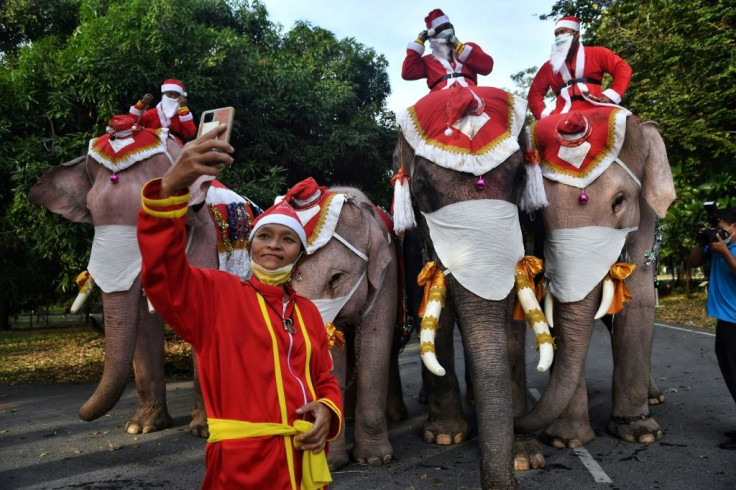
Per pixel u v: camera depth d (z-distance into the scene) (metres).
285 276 2.09
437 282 3.79
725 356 4.68
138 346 5.43
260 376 1.89
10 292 10.78
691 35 13.16
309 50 13.76
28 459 4.67
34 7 11.59
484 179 3.72
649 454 4.34
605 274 4.16
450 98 3.92
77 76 8.46
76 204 5.29
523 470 4.07
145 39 8.51
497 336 3.52
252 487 1.82
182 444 5.03
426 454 4.55
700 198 13.10
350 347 5.10
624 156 4.33
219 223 5.35
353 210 4.29
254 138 10.43
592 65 4.87
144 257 1.69
